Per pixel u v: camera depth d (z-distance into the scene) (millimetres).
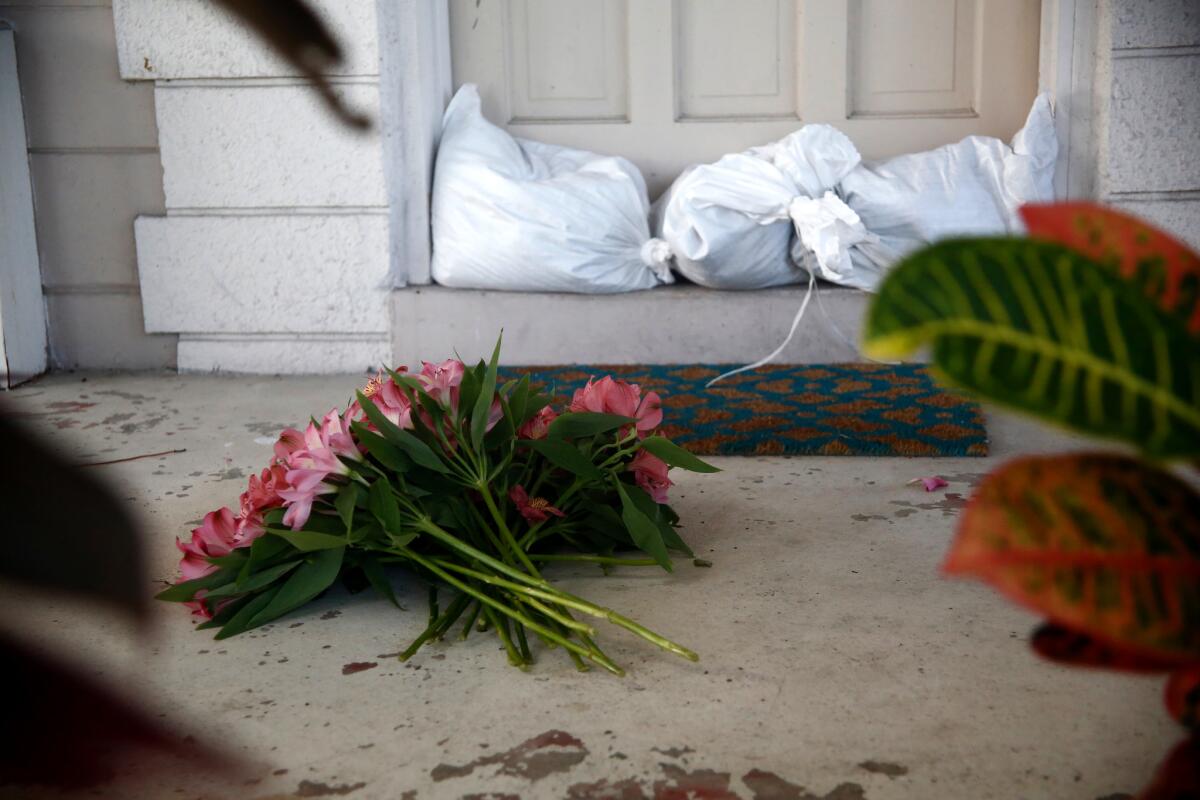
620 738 1459
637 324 3662
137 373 3916
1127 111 3533
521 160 3848
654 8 3928
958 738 1438
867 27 3914
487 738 1468
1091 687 1570
